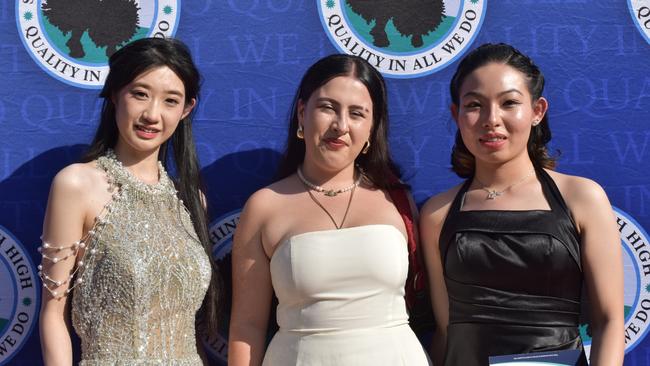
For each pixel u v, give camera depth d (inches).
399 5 101.1
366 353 81.1
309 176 89.6
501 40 100.9
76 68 100.7
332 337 82.0
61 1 100.7
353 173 91.2
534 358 76.7
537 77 83.2
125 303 80.0
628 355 99.7
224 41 101.5
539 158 87.3
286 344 84.1
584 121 100.8
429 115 101.4
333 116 84.8
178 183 92.4
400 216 89.0
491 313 80.5
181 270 83.5
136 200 84.4
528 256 79.0
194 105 91.7
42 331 81.7
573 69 100.7
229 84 101.7
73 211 82.0
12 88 100.7
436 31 101.0
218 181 102.1
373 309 82.7
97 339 80.6
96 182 83.7
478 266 80.8
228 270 101.9
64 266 82.0
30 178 100.7
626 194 100.4
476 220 82.0
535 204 81.7
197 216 92.6
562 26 100.7
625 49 100.6
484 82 80.8
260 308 88.0
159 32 101.0
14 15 100.7
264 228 87.4
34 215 100.7
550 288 79.4
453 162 91.0
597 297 79.8
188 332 85.4
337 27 101.3
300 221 86.1
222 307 95.3
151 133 84.2
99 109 101.2
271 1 101.6
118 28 100.7
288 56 101.6
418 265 90.3
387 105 92.4
